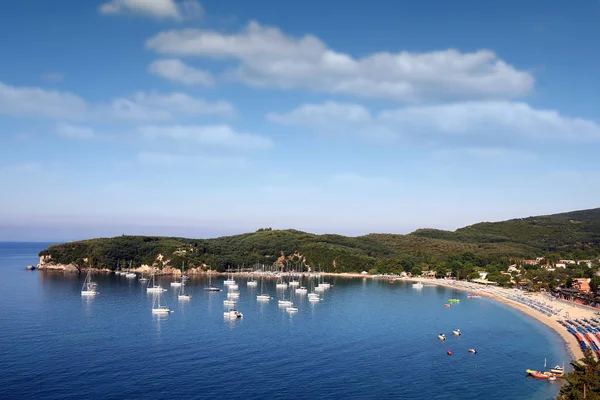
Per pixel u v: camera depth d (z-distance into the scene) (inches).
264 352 6181.1
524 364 5846.5
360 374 5364.2
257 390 4795.8
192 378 5108.3
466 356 6166.3
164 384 4906.5
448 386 5027.1
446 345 6732.3
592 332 7322.8
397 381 5152.6
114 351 6097.4
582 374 4141.2
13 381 4918.8
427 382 5137.8
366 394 4753.9
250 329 7593.5
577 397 3875.5
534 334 7529.5
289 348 6407.5
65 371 5251.0
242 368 5487.2
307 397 4638.3
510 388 4990.2
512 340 7096.5
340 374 5349.4
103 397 4525.1
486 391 4899.1
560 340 7126.0
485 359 6043.3
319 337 7091.5
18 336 6796.3
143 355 5935.0
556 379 5265.8
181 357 5876.0
